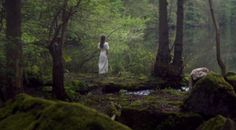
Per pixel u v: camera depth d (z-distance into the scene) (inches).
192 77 468.1
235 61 1264.8
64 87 497.7
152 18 1206.9
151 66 819.4
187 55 1173.7
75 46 845.8
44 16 531.8
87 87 565.3
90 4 619.8
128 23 911.7
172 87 631.8
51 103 198.5
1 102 370.0
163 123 349.1
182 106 366.9
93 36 837.8
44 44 543.5
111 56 878.4
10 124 197.2
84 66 844.6
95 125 178.1
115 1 887.7
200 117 346.9
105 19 831.7
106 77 661.3
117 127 178.9
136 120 357.4
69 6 504.4
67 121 181.2
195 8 1850.4
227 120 313.0
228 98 346.6
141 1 1246.9
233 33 2032.5
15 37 374.3
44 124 184.2
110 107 437.4
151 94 533.6
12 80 375.2
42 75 553.0
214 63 1123.9
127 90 582.6
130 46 949.8
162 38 660.7
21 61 382.3
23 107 204.1
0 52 374.9
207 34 1841.8
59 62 458.6
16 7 374.6
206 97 350.6
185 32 1868.8
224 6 2096.5
